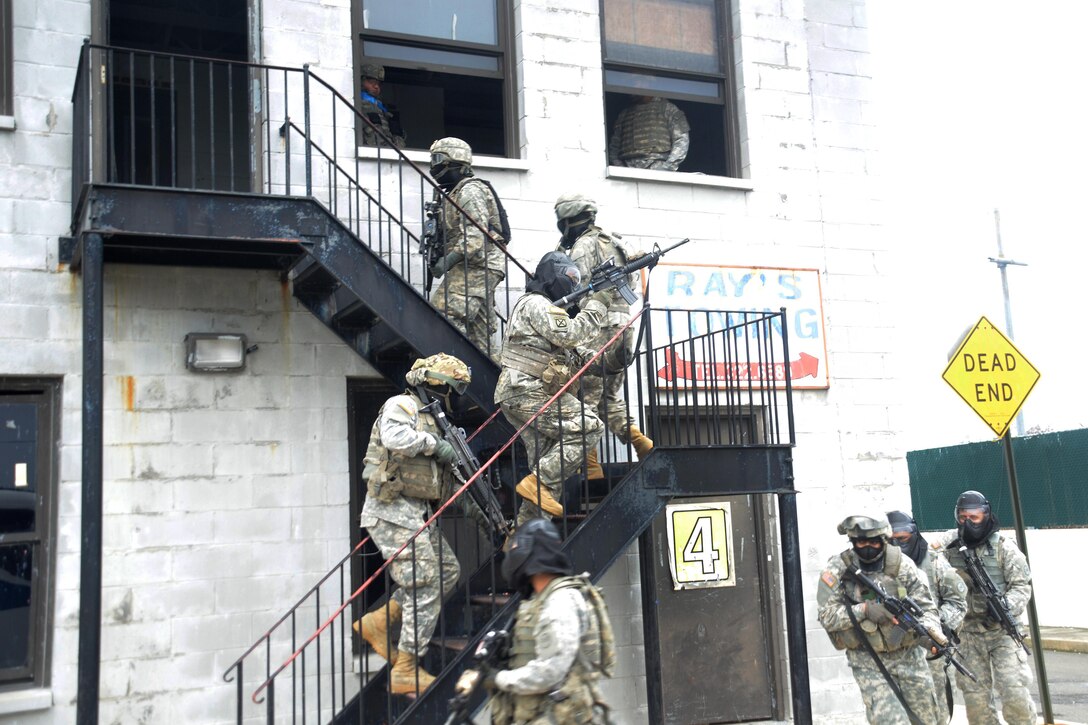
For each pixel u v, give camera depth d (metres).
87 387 5.88
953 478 18.44
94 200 5.96
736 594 8.65
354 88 7.90
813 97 9.41
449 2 8.41
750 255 8.91
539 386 6.47
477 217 7.18
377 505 6.00
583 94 8.52
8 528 6.59
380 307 6.58
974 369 8.27
